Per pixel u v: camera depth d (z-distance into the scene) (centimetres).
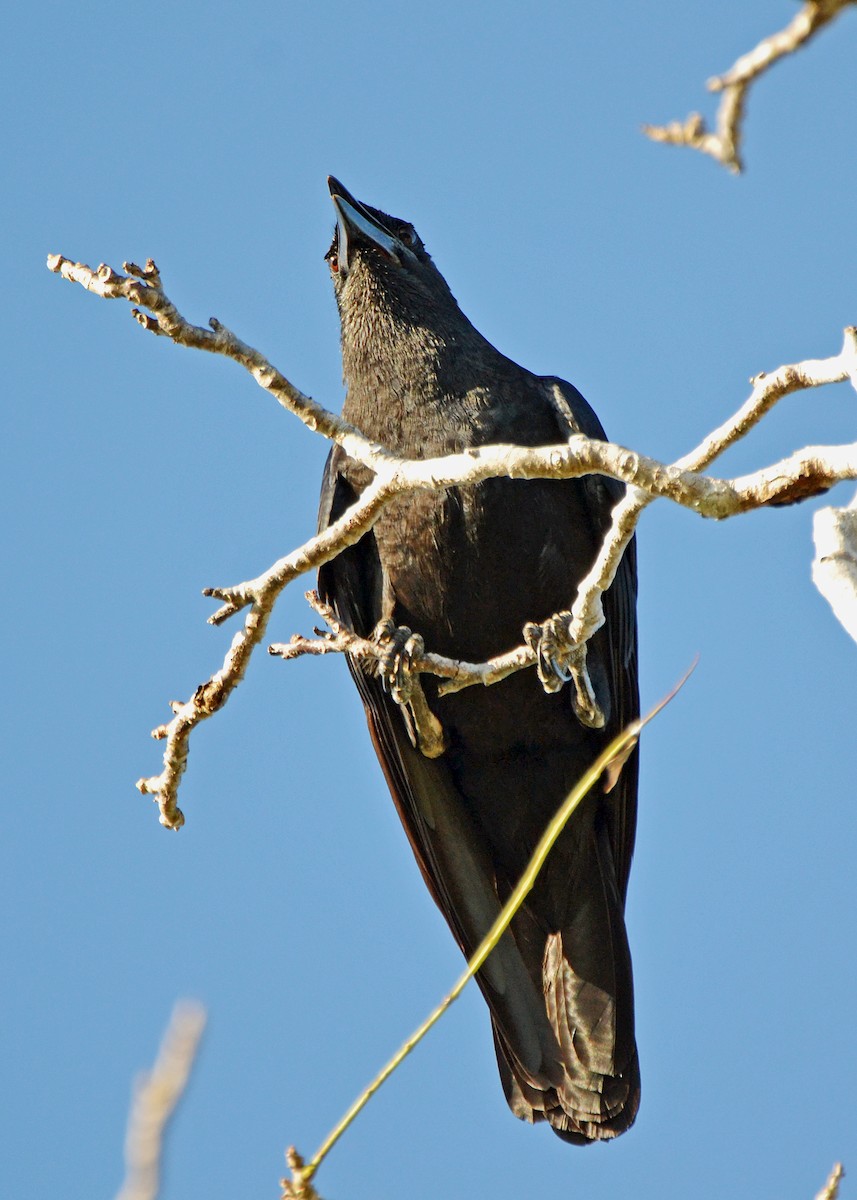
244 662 925
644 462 789
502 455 830
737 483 779
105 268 854
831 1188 726
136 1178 537
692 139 500
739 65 477
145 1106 545
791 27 465
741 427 784
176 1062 552
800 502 768
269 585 900
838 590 726
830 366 742
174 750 953
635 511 838
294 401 881
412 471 863
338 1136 727
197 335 862
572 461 808
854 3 454
